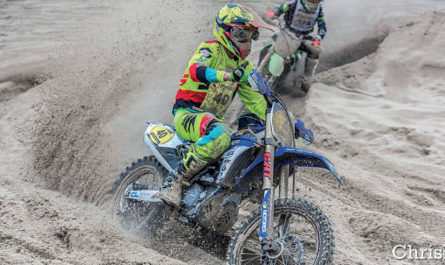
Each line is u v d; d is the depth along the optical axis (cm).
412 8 1670
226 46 561
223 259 603
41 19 1723
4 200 719
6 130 1047
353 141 964
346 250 614
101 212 706
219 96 582
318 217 500
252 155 544
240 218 693
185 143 629
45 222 668
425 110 1041
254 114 570
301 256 510
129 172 696
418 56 1259
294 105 1184
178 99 602
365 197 784
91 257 579
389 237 645
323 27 1202
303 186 809
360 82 1245
